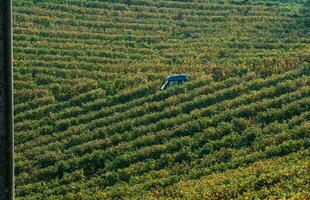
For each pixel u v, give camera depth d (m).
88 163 62.56
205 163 58.28
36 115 75.56
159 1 118.00
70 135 69.38
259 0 122.94
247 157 56.72
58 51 94.31
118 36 101.38
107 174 58.91
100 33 103.06
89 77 85.81
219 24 107.75
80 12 112.12
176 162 59.97
